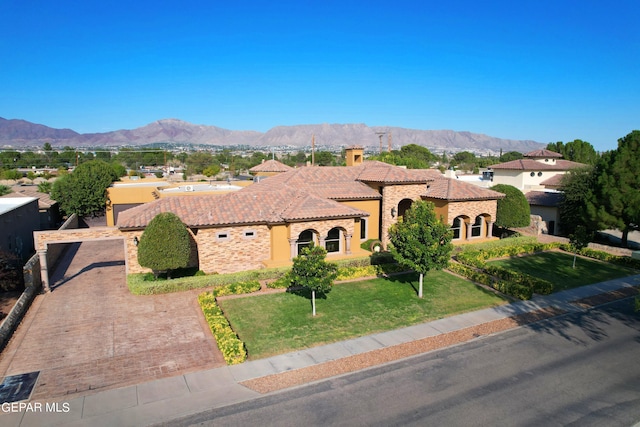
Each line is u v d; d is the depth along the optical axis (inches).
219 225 877.2
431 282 885.8
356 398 464.1
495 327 665.0
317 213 926.4
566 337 632.4
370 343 599.2
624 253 1130.0
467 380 506.0
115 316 680.4
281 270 864.9
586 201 1198.3
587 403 462.6
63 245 1158.3
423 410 444.5
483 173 2192.4
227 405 448.1
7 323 613.3
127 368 520.7
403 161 2470.5
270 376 507.5
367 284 862.5
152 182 1977.1
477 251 1084.5
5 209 967.6
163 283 779.4
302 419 426.0
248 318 678.5
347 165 1491.1
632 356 572.7
